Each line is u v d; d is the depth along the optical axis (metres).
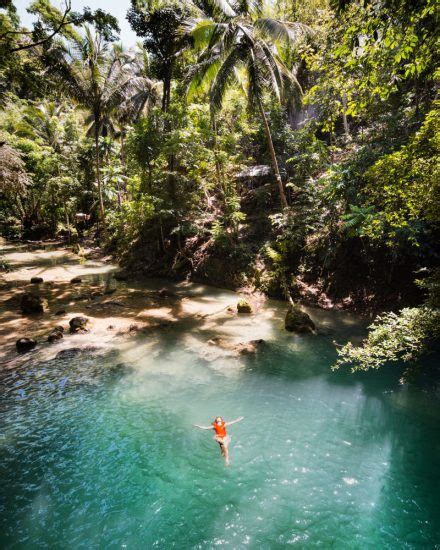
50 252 32.56
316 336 12.70
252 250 20.23
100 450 7.24
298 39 15.22
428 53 5.21
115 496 6.12
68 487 6.31
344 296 15.44
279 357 11.24
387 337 7.44
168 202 21.34
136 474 6.61
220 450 7.20
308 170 18.33
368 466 6.65
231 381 9.88
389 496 5.98
